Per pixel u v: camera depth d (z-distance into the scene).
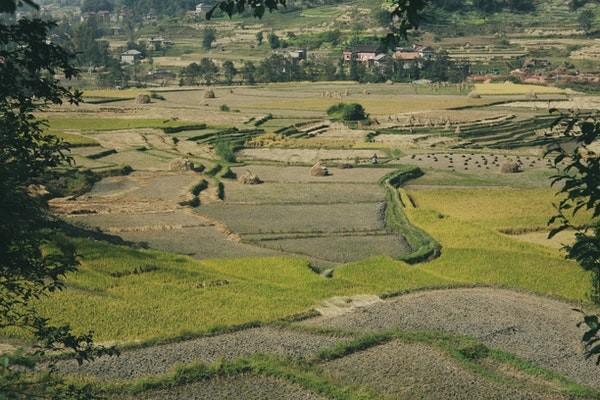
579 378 40.75
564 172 16.81
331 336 45.69
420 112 184.00
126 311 48.25
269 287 56.50
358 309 51.66
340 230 79.56
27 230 19.95
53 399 21.34
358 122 170.00
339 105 177.12
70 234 64.12
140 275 57.12
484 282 59.97
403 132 162.62
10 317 21.17
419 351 42.25
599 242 16.94
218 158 123.88
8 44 18.19
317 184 104.25
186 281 56.94
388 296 55.03
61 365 38.25
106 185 97.31
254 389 36.22
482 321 49.38
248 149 137.75
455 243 73.62
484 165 122.69
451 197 97.62
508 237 75.75
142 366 39.25
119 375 37.88
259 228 79.56
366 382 37.88
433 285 57.75
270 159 129.38
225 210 87.56
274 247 73.25
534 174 114.12
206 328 45.59
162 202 87.62
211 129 152.12
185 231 77.12
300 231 78.75
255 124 162.88
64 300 48.59
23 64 18.12
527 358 43.28
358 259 69.88
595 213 16.14
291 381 36.94
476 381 38.06
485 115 180.38
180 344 43.09
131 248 64.31
